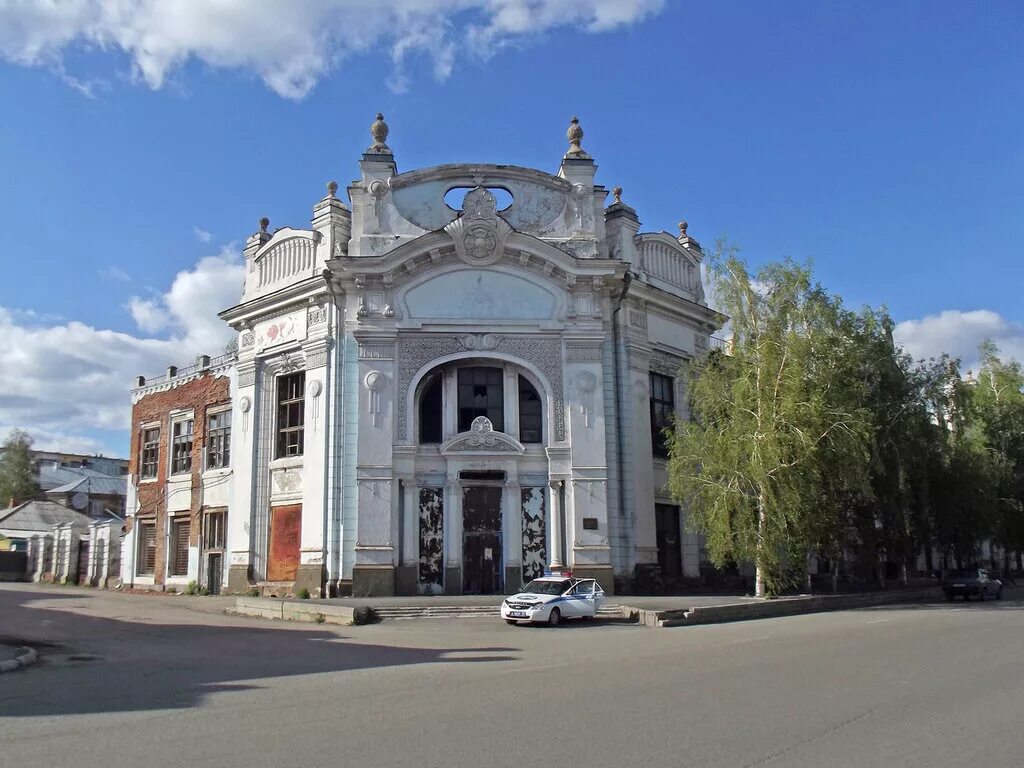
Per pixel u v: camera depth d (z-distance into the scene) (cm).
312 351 3069
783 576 2869
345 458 2938
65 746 789
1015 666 1232
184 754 751
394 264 2975
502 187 3158
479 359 3002
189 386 3747
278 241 3303
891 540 3478
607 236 3325
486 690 1092
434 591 2869
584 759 714
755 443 2695
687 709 927
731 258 2980
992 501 3791
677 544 3297
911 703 948
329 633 2017
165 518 3734
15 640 1855
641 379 3203
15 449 7688
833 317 2939
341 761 718
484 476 2969
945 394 3775
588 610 2334
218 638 1905
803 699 980
